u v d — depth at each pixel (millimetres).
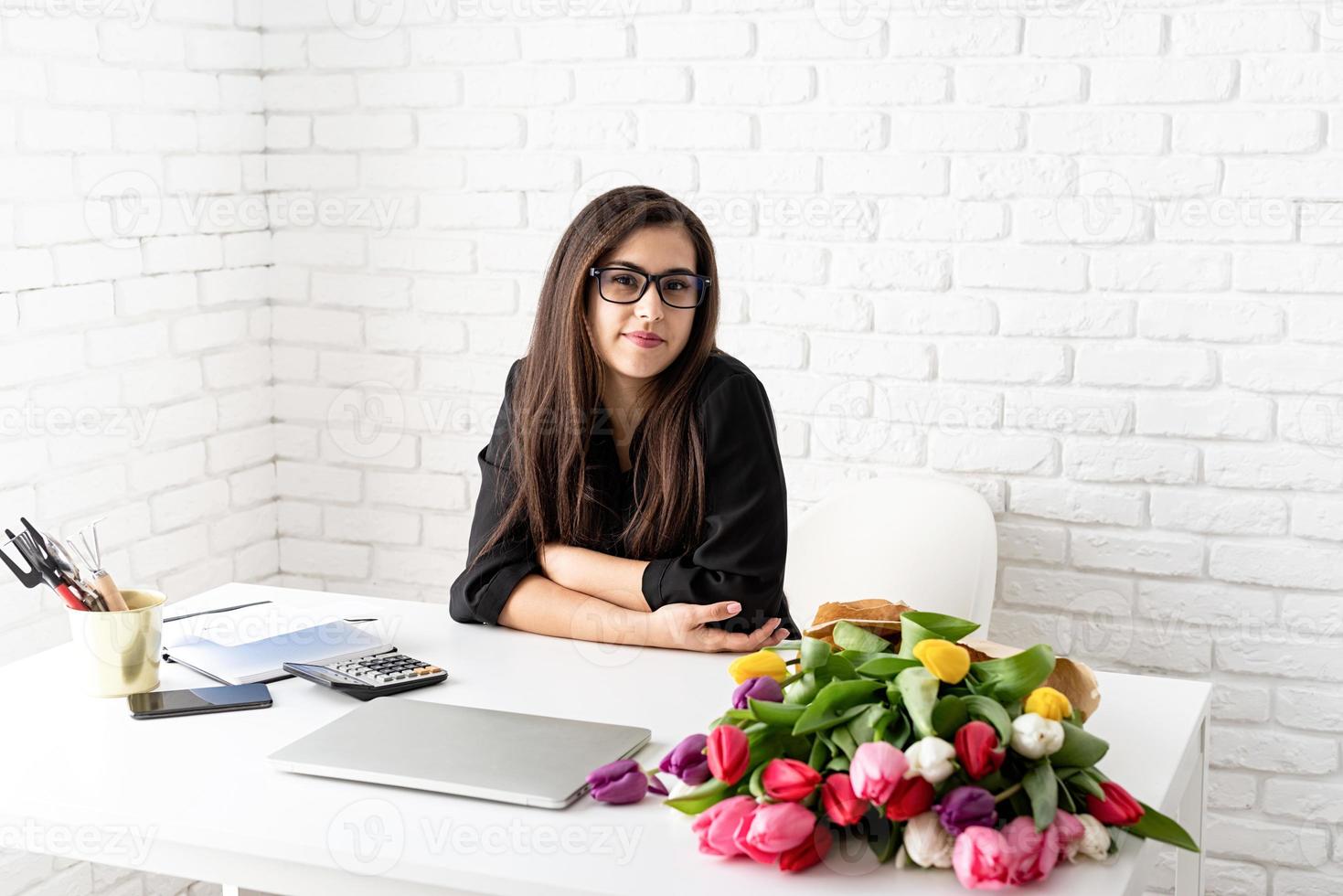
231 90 2637
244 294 2711
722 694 1469
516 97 2559
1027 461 2330
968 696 1076
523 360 1892
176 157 2500
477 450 2688
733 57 2408
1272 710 2242
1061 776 1061
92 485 2336
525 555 1781
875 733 1044
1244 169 2148
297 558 2855
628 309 1686
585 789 1199
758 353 2469
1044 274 2279
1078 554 2318
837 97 2357
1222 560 2238
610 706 1432
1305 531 2189
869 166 2354
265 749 1314
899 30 2305
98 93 2303
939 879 1040
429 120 2623
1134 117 2197
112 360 2369
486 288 2633
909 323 2369
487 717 1369
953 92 2289
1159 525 2270
